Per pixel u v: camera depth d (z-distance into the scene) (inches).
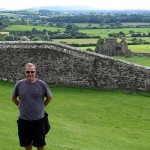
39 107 381.1
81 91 978.1
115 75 996.6
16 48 1002.7
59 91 964.6
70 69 1005.2
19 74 1009.5
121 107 857.5
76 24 6771.7
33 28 4739.2
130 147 589.9
